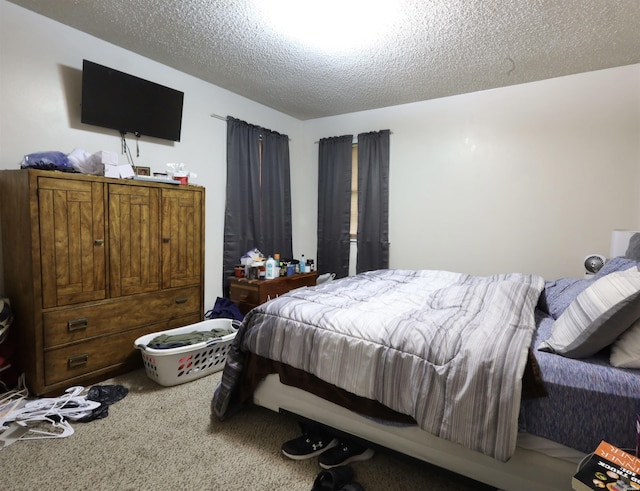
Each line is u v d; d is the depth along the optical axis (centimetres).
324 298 188
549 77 299
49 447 157
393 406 134
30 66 215
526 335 130
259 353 171
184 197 261
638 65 272
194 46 254
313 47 252
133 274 232
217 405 178
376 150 379
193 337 238
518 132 316
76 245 203
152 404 195
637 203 278
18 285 200
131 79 255
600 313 115
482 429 114
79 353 208
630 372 111
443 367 125
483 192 333
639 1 193
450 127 345
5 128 207
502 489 124
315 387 157
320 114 411
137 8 209
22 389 199
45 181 189
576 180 297
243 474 143
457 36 234
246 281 311
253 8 207
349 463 152
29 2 204
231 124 338
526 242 319
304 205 440
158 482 138
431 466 136
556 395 112
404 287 223
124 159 264
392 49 252
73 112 235
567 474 113
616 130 281
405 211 372
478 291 178
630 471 86
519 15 209
